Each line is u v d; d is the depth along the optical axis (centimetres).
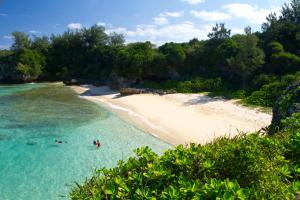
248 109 4288
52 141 3300
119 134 3578
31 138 3406
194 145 851
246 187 688
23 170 2506
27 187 2202
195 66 7156
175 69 7306
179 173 725
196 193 606
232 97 5094
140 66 7381
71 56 11594
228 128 3569
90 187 711
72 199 693
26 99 6406
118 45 10425
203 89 6009
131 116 4525
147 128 3822
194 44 7769
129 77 7525
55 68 11388
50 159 2753
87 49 11594
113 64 8588
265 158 839
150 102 5428
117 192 662
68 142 3262
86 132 3669
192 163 758
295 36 5862
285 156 973
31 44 12069
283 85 4569
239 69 5562
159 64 7312
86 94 7181
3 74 10431
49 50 11775
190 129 3650
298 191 723
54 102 5991
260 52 5375
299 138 973
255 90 5097
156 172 689
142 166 756
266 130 1966
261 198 636
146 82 7394
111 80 8069
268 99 4488
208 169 738
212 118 4028
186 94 5828
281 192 669
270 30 6272
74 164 2631
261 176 734
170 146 3127
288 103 1958
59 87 8781
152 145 3158
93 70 10131
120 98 6153
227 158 772
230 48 6303
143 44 8394
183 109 4653
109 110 5062
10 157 2805
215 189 609
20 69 10231
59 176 2388
